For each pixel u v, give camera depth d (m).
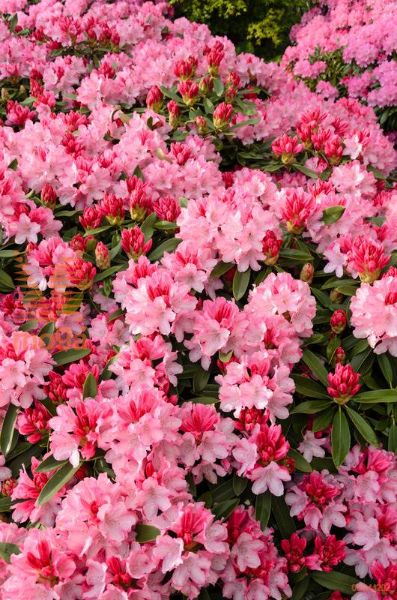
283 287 1.07
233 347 1.08
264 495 1.01
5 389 1.02
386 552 1.00
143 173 1.44
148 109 1.70
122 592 0.86
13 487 1.03
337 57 2.85
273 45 3.66
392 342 1.07
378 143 1.66
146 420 0.92
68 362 1.11
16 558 0.86
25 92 1.97
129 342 1.16
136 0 3.01
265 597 0.96
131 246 1.21
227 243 1.17
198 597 0.97
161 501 0.91
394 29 2.61
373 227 1.29
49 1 2.48
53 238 1.20
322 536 1.05
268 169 1.62
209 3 3.25
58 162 1.40
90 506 0.88
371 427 1.08
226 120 1.62
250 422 1.00
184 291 1.07
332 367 1.12
